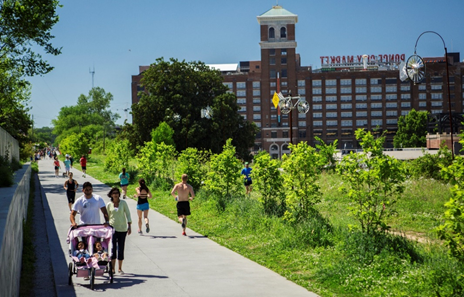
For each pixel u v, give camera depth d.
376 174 10.87
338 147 145.38
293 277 9.93
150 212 20.86
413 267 9.64
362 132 11.40
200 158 27.50
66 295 8.73
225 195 20.39
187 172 24.61
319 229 12.90
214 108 63.94
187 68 67.44
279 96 29.16
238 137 68.19
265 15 143.38
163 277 10.08
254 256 12.02
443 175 7.65
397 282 8.85
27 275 10.18
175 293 8.87
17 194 10.57
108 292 8.94
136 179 35.66
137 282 9.67
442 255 10.52
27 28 29.94
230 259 11.85
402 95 144.50
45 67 32.62
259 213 16.34
